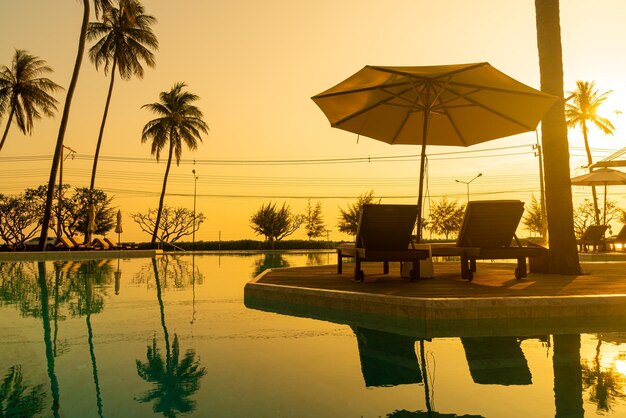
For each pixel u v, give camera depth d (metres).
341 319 4.99
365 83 7.19
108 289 7.80
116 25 28.42
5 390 2.60
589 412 2.22
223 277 10.25
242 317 5.05
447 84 7.02
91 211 24.72
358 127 9.03
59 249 21.33
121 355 3.37
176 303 6.11
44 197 24.38
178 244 33.75
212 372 2.94
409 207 6.41
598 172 15.34
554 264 7.94
